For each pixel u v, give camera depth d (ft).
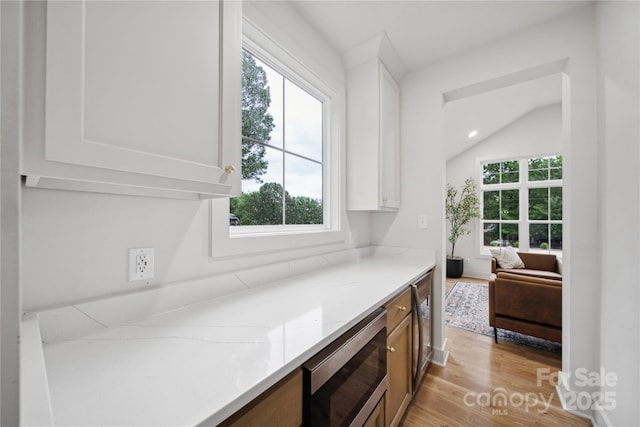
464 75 6.22
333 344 2.51
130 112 1.86
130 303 2.63
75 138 1.58
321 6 4.86
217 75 2.52
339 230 6.23
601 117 4.46
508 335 8.21
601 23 4.48
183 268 3.14
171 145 2.12
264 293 3.70
